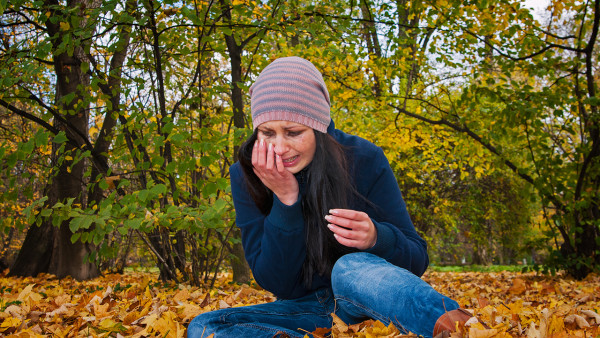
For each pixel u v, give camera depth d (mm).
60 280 5547
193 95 3824
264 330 1368
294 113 1426
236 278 5039
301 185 1631
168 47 3889
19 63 3615
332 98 6285
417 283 1117
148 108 4109
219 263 4070
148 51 3902
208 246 4191
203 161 3096
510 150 6258
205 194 3080
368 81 6734
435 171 13000
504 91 5637
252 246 1672
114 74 3564
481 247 21453
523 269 6215
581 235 6109
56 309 2754
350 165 1594
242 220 1698
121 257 7484
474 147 6496
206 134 3389
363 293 1201
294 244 1487
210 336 1354
